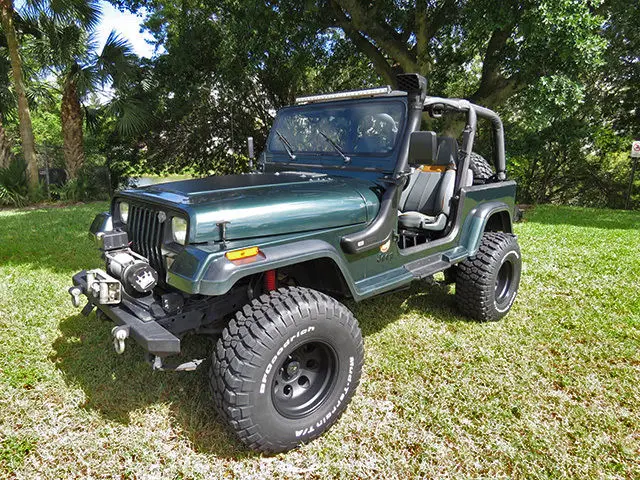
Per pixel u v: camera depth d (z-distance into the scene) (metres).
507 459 2.21
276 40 10.69
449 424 2.43
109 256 2.46
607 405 2.63
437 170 3.82
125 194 2.74
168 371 2.90
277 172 3.46
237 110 15.89
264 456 2.23
